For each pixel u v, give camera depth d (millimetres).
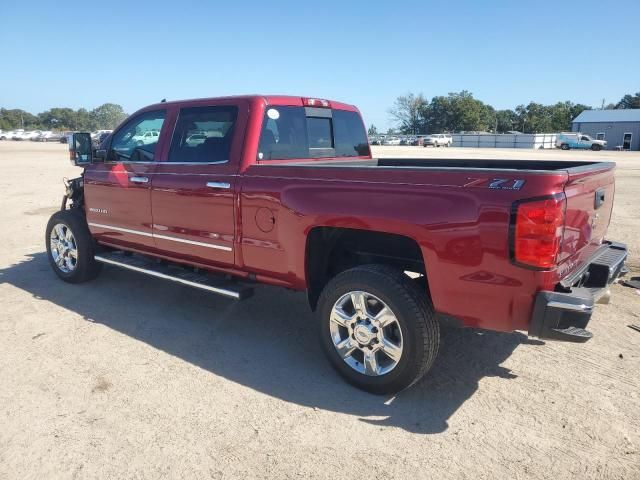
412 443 3186
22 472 2904
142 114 5273
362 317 3689
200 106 4727
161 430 3293
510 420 3428
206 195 4500
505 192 3078
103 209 5559
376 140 76562
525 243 3018
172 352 4414
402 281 3498
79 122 136125
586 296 3057
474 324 3354
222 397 3695
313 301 4238
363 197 3580
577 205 3324
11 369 4062
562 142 60906
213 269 4719
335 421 3412
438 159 5547
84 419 3400
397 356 3543
